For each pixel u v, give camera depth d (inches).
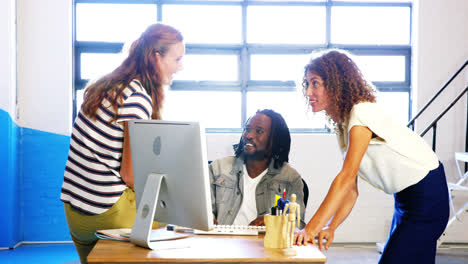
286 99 207.2
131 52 72.9
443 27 201.6
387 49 208.5
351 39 209.3
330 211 65.1
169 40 72.5
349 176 66.4
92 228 69.5
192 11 205.5
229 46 205.3
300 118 206.5
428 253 73.0
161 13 203.8
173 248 60.8
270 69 207.9
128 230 68.6
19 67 194.2
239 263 56.2
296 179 96.9
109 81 68.2
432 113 200.8
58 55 195.5
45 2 194.5
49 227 197.9
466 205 179.3
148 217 60.4
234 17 206.7
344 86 70.2
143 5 203.9
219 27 206.5
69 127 197.2
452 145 200.5
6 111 185.9
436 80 201.6
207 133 200.4
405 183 72.4
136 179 66.0
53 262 168.9
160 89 74.3
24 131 195.3
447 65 201.8
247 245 63.0
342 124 74.1
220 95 206.1
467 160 173.3
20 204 196.4
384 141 70.5
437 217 72.7
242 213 97.1
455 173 200.5
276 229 61.1
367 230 201.5
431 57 201.8
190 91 205.2
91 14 202.7
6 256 176.7
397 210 76.4
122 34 203.8
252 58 207.5
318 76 71.0
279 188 96.4
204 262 56.1
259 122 97.5
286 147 98.0
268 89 206.4
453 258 178.7
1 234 186.9
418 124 200.8
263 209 96.3
